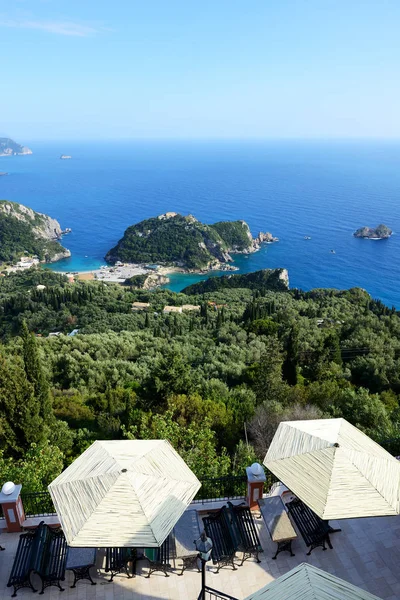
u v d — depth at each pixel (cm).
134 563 923
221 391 2764
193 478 953
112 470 902
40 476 1419
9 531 1012
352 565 930
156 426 1809
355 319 5291
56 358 3775
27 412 1878
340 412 2220
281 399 2638
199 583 895
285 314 5862
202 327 6341
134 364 3619
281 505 1007
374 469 928
